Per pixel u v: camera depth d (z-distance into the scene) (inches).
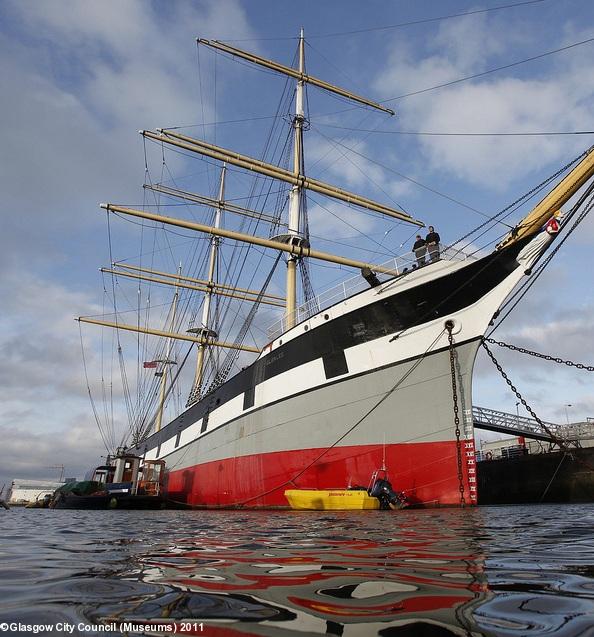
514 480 1262.3
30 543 301.3
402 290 663.1
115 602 136.6
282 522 453.7
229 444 943.7
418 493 629.9
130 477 1256.8
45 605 132.9
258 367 880.9
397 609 127.5
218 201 1533.0
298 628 111.9
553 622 114.4
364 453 673.0
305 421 743.7
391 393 666.2
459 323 639.8
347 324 705.6
